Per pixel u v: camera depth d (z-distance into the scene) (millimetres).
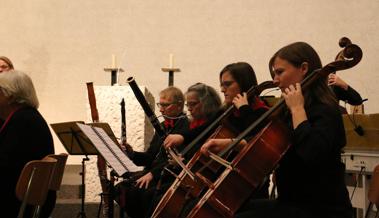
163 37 11078
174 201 4805
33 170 4293
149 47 11070
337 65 3842
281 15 10789
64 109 11062
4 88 4969
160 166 5922
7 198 4781
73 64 11148
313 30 10648
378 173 4730
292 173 3842
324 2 10648
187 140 5562
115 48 11117
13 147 4789
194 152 5430
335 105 3820
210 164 4887
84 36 11188
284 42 10734
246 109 4832
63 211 8578
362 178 6777
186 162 5449
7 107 5059
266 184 5172
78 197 9344
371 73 10328
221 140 4535
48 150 5059
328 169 3760
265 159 3881
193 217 3912
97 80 11062
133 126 8641
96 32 11188
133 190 6219
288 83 3955
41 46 11203
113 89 8734
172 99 6488
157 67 11016
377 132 6285
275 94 10336
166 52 11039
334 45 10562
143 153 6637
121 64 11078
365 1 10516
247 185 3920
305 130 3586
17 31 11266
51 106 11086
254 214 3832
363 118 6371
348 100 6777
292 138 3736
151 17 11141
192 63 10969
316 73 3838
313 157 3549
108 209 6602
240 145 4535
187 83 10953
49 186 4629
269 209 3838
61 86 11125
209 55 10938
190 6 11086
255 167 3908
